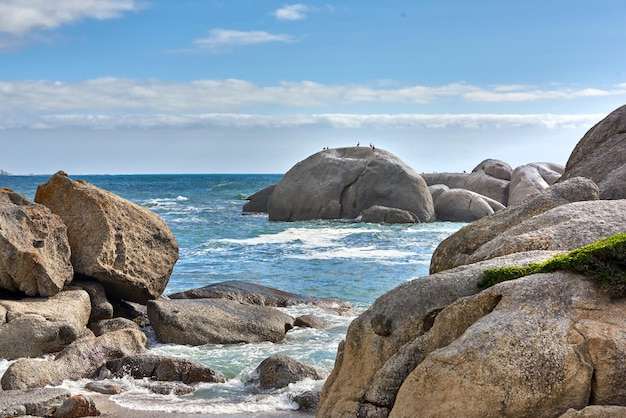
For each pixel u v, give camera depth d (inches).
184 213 2090.3
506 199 2073.1
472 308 334.6
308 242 1349.7
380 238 1409.9
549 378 296.4
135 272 674.8
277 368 488.7
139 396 467.5
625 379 298.2
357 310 772.0
